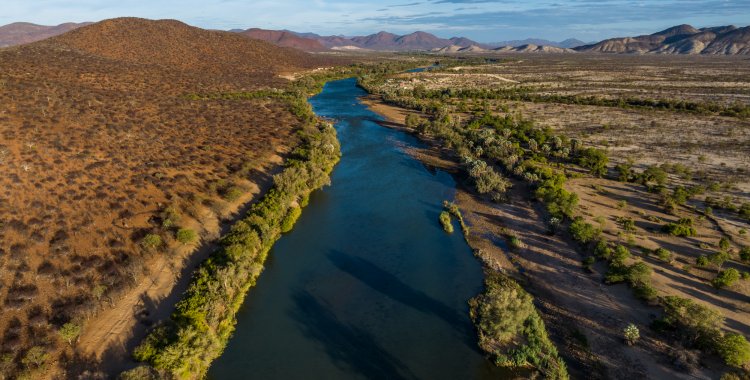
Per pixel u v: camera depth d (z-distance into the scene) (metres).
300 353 39.22
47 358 34.28
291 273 51.53
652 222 59.84
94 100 88.00
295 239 59.44
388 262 54.34
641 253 51.34
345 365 38.09
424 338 41.28
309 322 43.31
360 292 48.28
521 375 36.50
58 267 43.47
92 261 45.12
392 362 38.47
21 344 35.12
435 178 83.25
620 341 39.09
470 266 53.16
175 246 51.47
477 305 45.41
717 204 63.91
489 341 40.03
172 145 77.56
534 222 62.41
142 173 64.50
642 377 35.19
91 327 38.34
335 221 64.94
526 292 47.12
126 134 75.44
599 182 76.44
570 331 40.84
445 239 59.97
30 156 57.97
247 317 43.62
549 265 51.66
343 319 43.88
